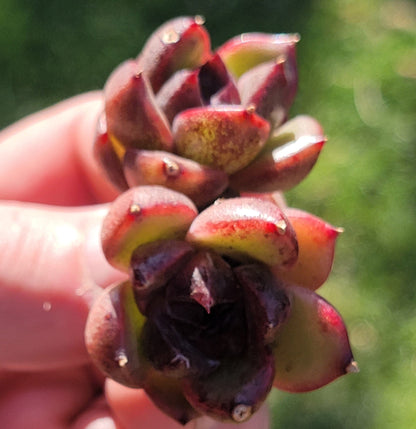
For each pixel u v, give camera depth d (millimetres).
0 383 111
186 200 68
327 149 224
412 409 183
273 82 78
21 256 93
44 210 100
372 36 249
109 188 133
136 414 99
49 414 109
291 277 74
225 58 83
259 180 78
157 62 80
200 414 74
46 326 93
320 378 72
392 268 204
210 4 255
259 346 69
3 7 246
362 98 234
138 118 74
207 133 73
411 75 240
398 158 222
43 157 134
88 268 93
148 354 70
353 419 183
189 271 68
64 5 250
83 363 105
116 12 250
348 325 197
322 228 72
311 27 250
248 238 66
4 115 228
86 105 135
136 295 69
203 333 70
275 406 184
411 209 212
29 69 236
